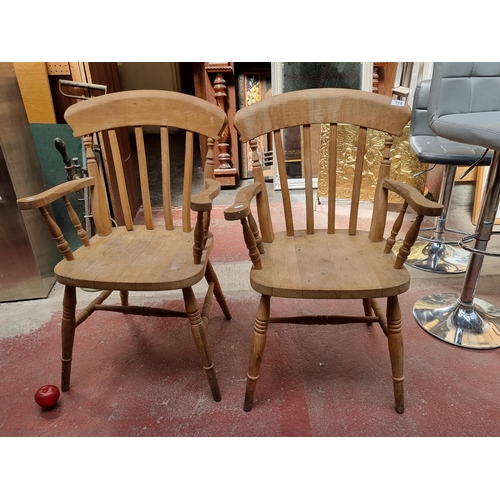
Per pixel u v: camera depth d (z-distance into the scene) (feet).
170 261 3.48
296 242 3.88
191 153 3.89
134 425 3.55
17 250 5.31
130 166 8.23
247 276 5.99
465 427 3.43
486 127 3.28
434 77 4.13
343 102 3.62
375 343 4.54
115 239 4.01
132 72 16.85
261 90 9.95
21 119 5.46
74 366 4.29
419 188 8.04
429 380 3.95
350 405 3.70
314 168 9.61
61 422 3.59
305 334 4.72
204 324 3.61
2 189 4.99
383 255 3.52
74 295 3.63
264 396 3.83
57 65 5.91
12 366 4.31
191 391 3.92
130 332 4.85
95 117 3.81
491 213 4.14
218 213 8.45
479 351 4.33
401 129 3.56
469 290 4.53
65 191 3.53
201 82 9.57
